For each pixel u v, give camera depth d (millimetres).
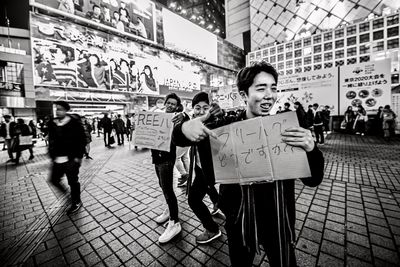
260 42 45250
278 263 996
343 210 2787
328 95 11539
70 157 2982
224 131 1024
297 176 879
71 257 2090
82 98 14961
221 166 1034
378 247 2008
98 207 3240
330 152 6754
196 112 2234
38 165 6523
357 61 34062
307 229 2369
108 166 6090
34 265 1997
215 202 2699
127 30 18062
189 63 25531
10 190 4176
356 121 10703
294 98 12539
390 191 3377
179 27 23859
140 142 2248
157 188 4043
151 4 20500
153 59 20359
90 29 15336
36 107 15383
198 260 1966
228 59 34156
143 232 2498
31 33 12359
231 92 9180
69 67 13938
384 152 6426
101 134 19500
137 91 18406
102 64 15867
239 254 1080
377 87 10258
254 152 953
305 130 854
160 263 1952
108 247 2230
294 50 39812
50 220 2863
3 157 8312
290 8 39000
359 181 3900
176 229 2330
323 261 1853
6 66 14250
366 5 32625
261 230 1028
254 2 43062
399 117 10250
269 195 997
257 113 1010
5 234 2549
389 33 31188
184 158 4141
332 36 35781
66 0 13992
